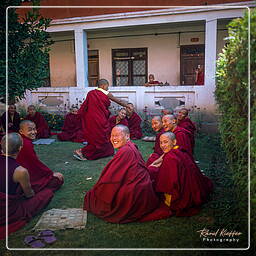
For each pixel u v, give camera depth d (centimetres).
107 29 1019
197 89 909
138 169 348
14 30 441
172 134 372
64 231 320
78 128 856
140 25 956
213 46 874
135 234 314
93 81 1284
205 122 907
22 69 436
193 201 355
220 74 379
